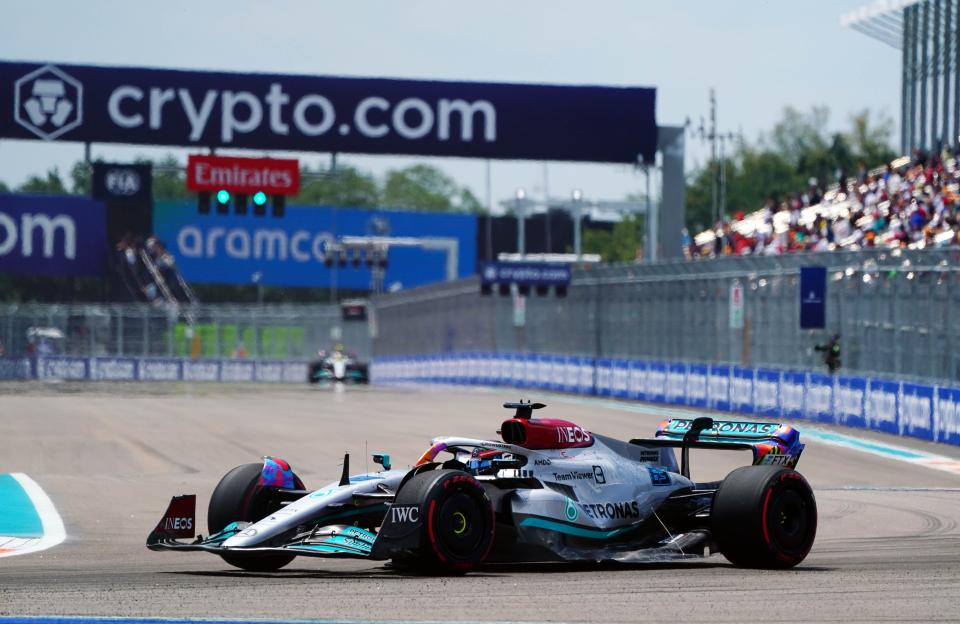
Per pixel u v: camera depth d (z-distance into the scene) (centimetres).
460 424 9450
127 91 12369
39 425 9412
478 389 15488
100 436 8500
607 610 2642
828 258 10500
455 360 17775
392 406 11662
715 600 2778
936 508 5028
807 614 2602
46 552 3797
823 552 3762
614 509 3450
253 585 2988
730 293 12081
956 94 14850
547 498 3309
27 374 19475
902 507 5062
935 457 7312
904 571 3278
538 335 16212
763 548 3294
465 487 3120
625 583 3034
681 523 3578
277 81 12500
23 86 12262
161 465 6844
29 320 19838
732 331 12038
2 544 3994
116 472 6519
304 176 12675
